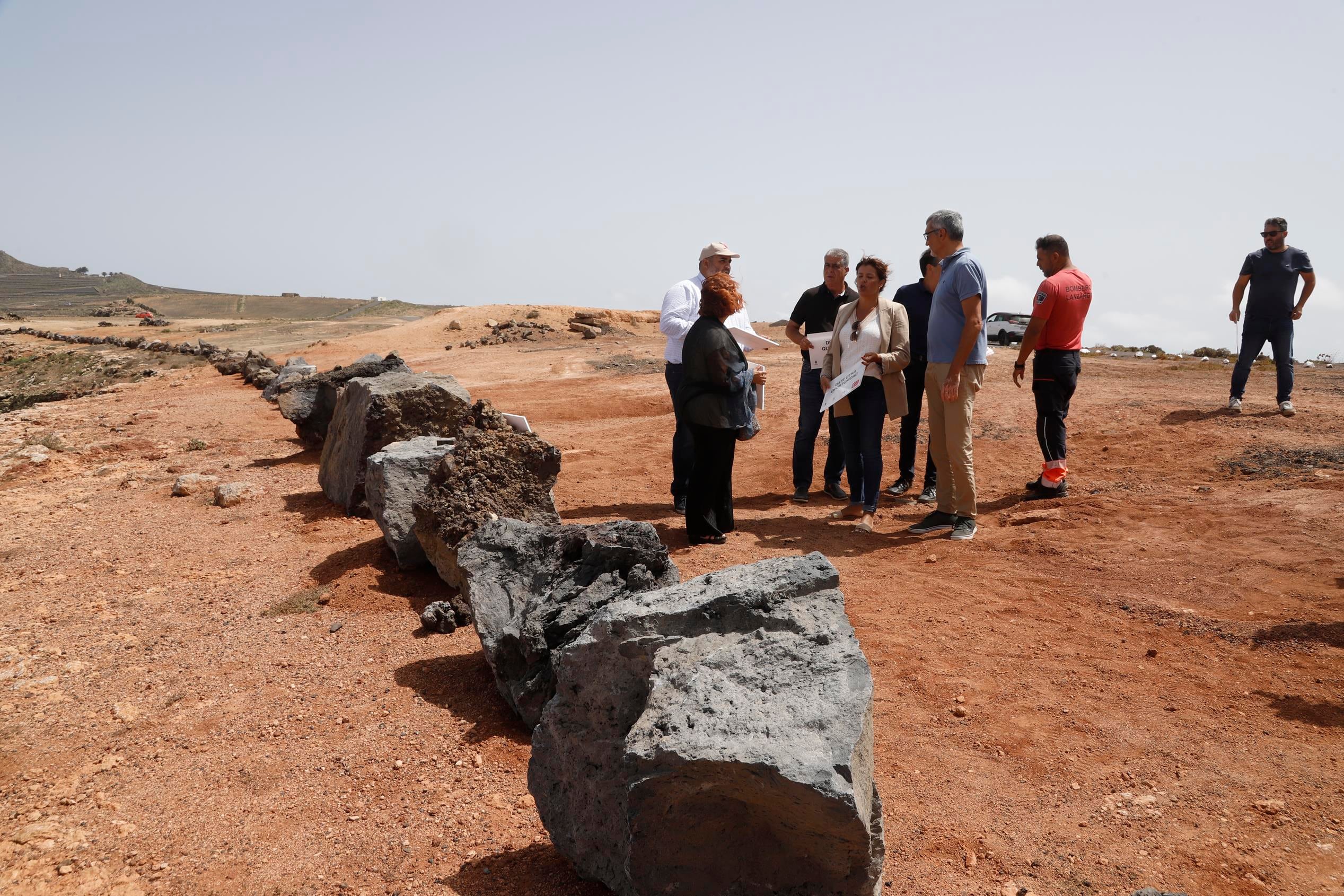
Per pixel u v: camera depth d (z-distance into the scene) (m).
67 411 17.84
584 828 3.05
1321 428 9.27
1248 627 5.07
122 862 3.21
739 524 7.81
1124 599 5.65
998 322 29.61
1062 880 3.10
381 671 4.93
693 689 2.84
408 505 6.61
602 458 11.16
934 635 5.26
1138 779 3.71
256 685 4.77
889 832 3.41
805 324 8.59
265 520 8.17
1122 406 11.54
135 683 4.80
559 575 4.63
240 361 25.59
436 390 8.27
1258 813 3.43
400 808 3.59
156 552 7.20
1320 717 4.10
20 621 5.74
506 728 4.29
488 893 3.03
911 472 9.01
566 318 40.69
